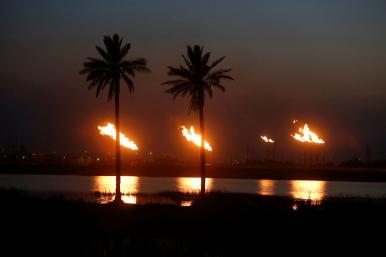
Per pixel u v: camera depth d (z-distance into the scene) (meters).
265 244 66.62
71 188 178.50
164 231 73.25
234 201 109.75
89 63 113.38
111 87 114.50
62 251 58.47
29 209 84.25
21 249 59.16
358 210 91.62
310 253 62.31
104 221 78.31
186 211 89.12
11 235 66.12
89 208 88.81
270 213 88.06
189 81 121.25
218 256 59.22
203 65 120.62
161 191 159.88
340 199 118.12
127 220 80.00
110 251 58.62
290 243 67.12
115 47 114.06
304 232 73.38
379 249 64.69
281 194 165.50
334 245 66.38
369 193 186.62
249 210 91.56
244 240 68.44
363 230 74.81
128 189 179.25
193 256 58.69
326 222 80.31
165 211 88.56
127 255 56.94
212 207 94.75
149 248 60.53
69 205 90.62
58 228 71.88
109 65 113.81
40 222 75.12
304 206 97.44
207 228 75.81
